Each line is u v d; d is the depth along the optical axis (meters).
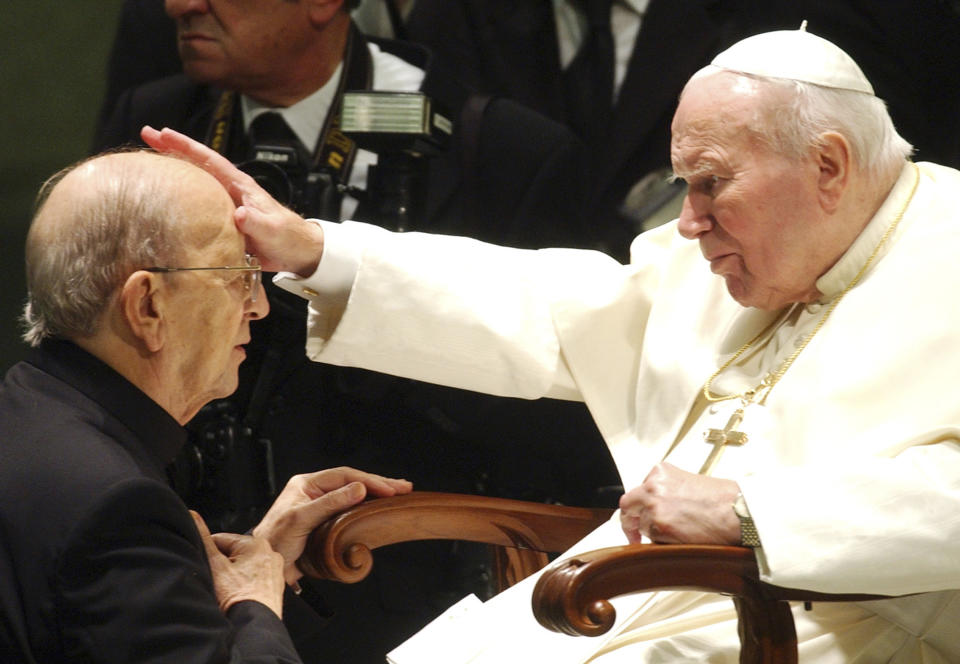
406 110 12.52
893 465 8.91
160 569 7.63
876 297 9.91
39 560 7.59
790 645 8.73
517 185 14.31
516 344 11.20
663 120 16.41
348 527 10.03
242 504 12.73
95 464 7.78
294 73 14.30
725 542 8.74
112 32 22.52
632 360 11.41
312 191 13.04
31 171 22.00
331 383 13.19
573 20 17.03
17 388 8.28
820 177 9.74
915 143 16.03
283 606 10.27
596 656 9.59
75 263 8.13
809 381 9.91
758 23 16.34
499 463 13.87
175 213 8.28
